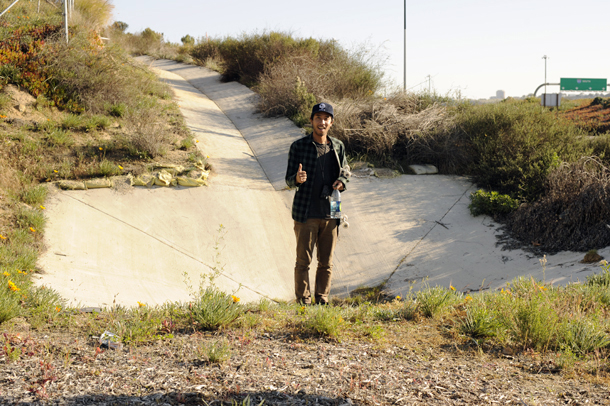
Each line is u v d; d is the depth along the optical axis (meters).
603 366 2.84
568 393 2.44
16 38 10.90
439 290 4.45
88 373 2.48
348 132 10.58
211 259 6.92
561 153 8.99
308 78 14.24
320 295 4.96
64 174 7.96
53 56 10.55
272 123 13.46
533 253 6.92
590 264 6.07
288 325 3.74
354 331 3.63
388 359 2.98
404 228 7.98
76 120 9.55
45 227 6.57
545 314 3.35
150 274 6.27
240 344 3.15
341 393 2.36
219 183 8.84
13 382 2.30
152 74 15.53
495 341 3.34
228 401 2.20
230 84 19.39
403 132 10.63
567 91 45.28
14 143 8.24
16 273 4.73
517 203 8.04
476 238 7.59
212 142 11.10
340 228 7.93
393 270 6.94
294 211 4.76
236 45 19.69
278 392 2.33
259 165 10.31
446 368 2.83
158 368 2.62
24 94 9.78
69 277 5.58
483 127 10.49
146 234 7.13
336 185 4.70
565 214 7.12
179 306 4.25
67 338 3.13
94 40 12.08
